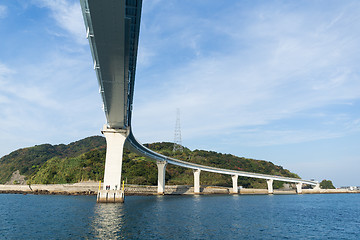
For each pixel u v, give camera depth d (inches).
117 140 2652.6
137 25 1291.8
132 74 1780.3
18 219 1713.8
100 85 1793.8
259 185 7017.7
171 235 1269.7
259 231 1471.5
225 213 2208.4
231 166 7524.6
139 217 1793.8
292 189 7583.7
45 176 5226.4
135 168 5634.8
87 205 2487.7
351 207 3139.8
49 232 1299.2
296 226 1695.4
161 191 4571.9
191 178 6333.7
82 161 5536.4
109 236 1213.1
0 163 7746.1
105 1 989.8
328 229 1641.2
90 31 1234.6
